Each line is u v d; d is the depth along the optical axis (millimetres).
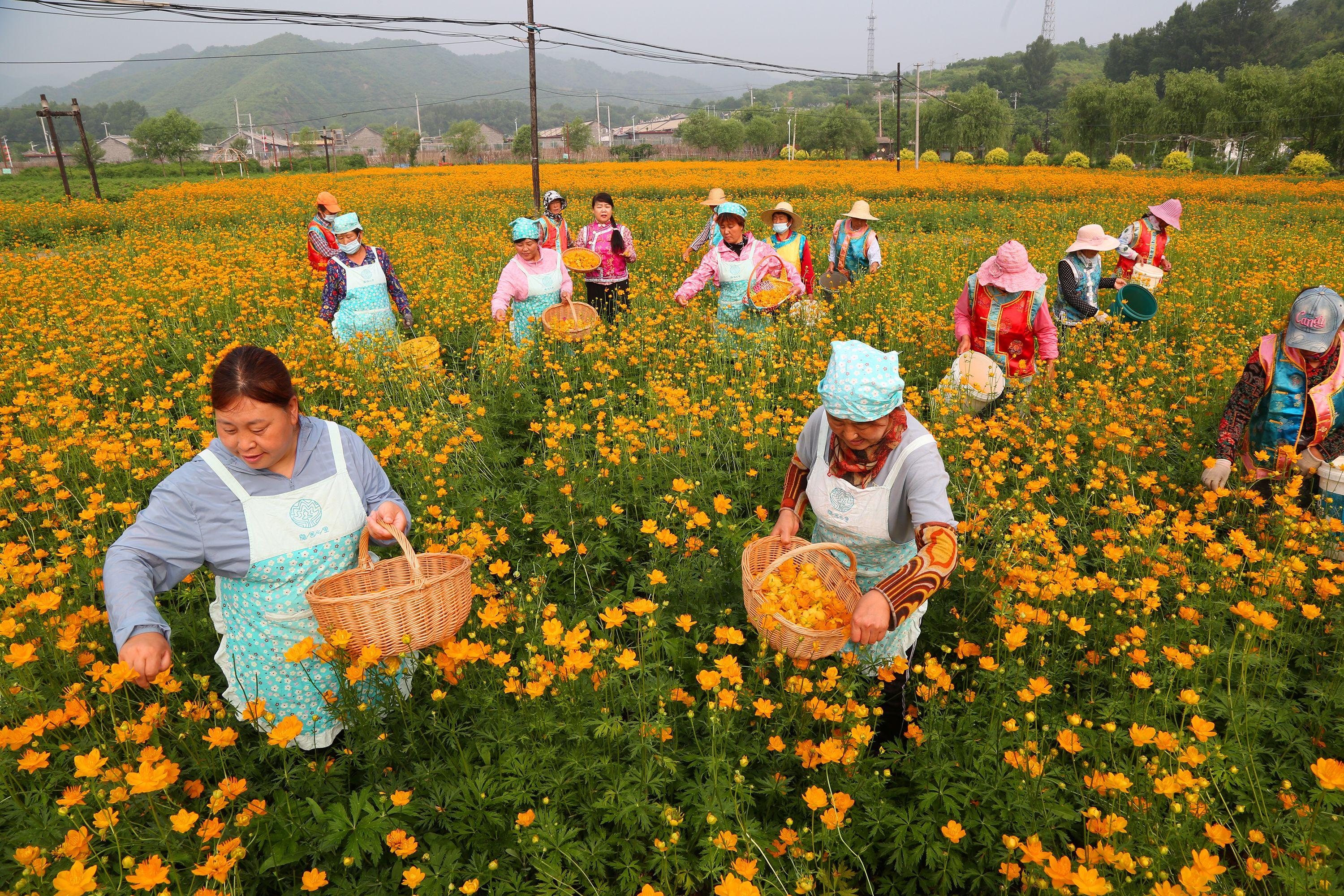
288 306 8820
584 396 5984
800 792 2637
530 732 2652
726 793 2496
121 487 4609
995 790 2510
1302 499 4180
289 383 2316
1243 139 81625
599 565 3799
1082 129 93438
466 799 2504
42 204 24047
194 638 3309
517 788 2518
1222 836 2115
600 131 199375
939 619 3512
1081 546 3732
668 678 2918
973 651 2988
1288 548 3686
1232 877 2377
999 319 5863
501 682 2838
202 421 5719
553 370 6652
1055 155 84688
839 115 108250
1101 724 2879
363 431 5004
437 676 2705
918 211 23266
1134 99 89875
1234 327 7969
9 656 2465
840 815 2240
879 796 2562
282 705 2715
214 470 2400
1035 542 3729
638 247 14711
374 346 6613
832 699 2777
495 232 16391
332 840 2354
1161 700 2867
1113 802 2416
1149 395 5828
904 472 2646
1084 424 5223
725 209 7078
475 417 5527
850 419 2482
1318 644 3289
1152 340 7570
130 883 1976
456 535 3564
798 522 3123
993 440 5164
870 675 2887
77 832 2037
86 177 64938
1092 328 7176
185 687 3064
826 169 51531
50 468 4238
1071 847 2303
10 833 2406
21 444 4840
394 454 4855
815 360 6426
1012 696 2859
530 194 30109
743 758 2439
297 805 2441
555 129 160875
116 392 6406
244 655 2666
